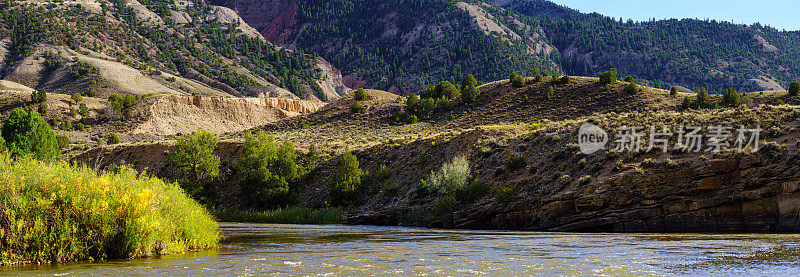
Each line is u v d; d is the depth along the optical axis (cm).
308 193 6462
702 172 3275
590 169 3991
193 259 1372
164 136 12331
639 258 1491
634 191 3412
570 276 1131
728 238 2308
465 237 2584
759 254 1572
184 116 14575
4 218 1216
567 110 9481
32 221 1234
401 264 1346
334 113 12462
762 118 4116
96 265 1202
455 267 1284
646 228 3312
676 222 3253
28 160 1395
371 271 1205
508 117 9719
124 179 1483
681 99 9175
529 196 3984
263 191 6284
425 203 4800
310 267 1270
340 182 5909
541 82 11112
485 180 4881
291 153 6688
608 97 9662
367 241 2252
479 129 6172
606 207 3447
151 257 1394
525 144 5219
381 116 11631
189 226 1620
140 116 13700
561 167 4334
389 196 5678
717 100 8862
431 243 2122
